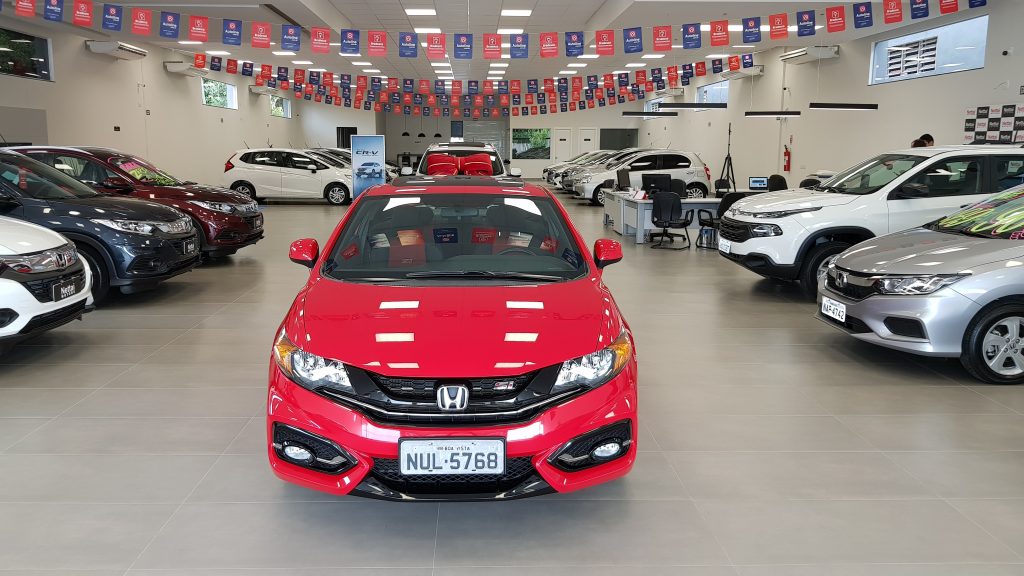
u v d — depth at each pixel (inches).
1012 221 175.9
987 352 163.8
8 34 501.0
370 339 97.4
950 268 163.3
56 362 180.4
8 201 230.5
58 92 557.6
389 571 91.2
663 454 128.0
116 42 602.9
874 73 572.1
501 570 91.7
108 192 290.4
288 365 99.0
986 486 115.6
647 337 210.2
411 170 514.3
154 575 89.4
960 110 469.1
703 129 943.7
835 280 187.6
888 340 168.9
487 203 138.6
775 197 270.2
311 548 96.5
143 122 695.7
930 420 144.5
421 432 90.4
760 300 263.4
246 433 135.5
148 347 195.0
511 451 91.4
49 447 128.0
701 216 408.8
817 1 426.3
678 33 551.2
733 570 91.6
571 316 104.4
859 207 247.4
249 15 492.1
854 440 134.4
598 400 96.0
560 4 486.6
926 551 96.3
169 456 124.9
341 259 124.9
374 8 502.0
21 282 165.0
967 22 465.7
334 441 93.0
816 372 176.7
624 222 460.4
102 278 236.1
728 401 156.0
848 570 91.7
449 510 107.7
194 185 336.5
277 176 657.0
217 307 245.3
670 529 102.0
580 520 104.7
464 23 557.6
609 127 1293.1
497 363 92.7
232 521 103.3
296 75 791.1
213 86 871.1
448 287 114.5
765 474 120.0
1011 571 91.4
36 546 95.7
